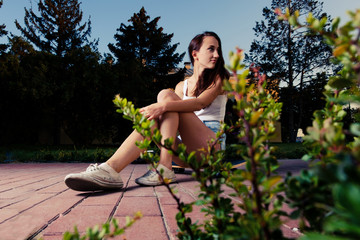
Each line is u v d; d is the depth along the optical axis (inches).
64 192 84.2
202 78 87.0
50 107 689.0
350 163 9.1
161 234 43.5
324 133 14.9
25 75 631.2
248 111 21.3
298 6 895.7
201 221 48.1
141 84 785.6
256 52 1019.9
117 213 57.1
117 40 983.6
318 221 16.4
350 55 13.8
